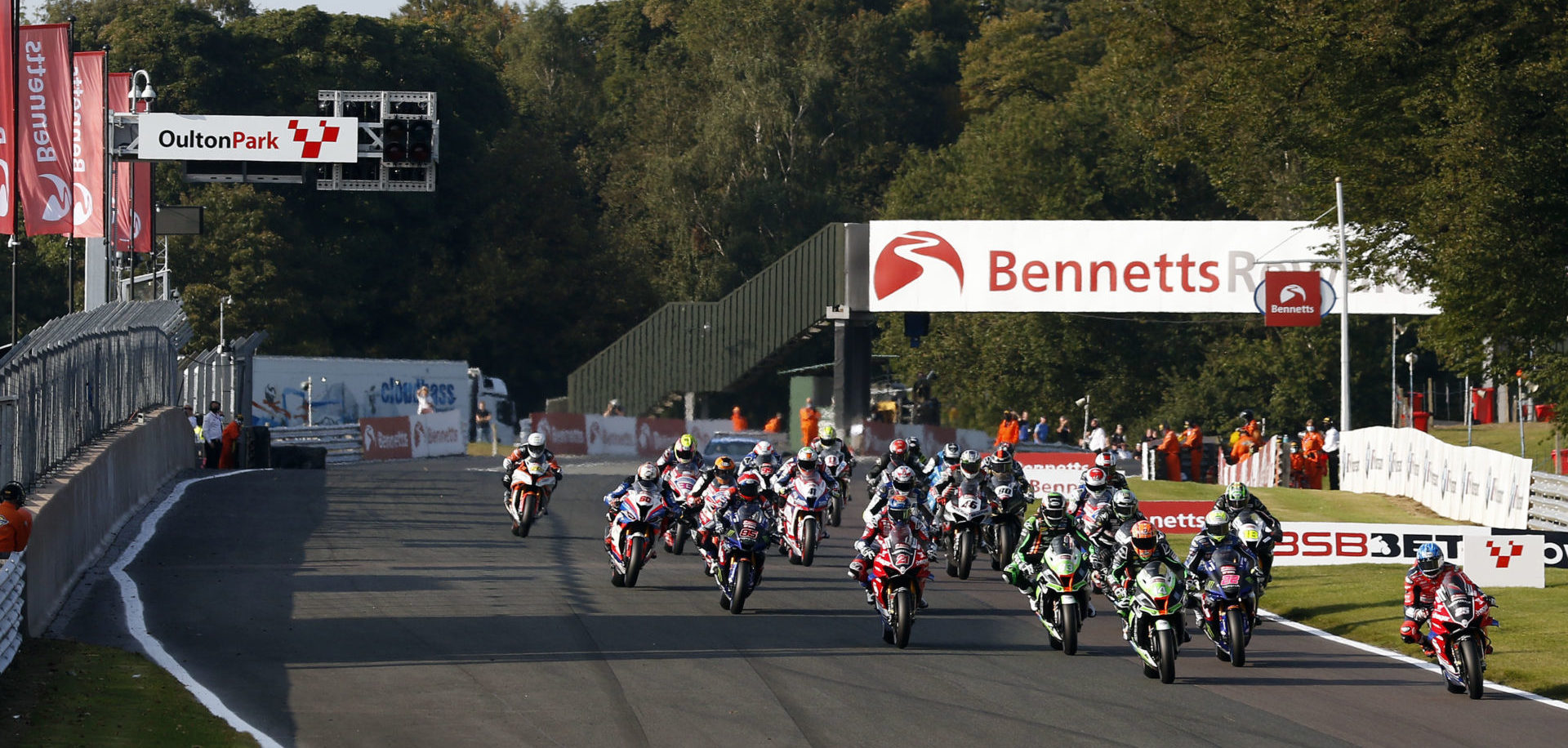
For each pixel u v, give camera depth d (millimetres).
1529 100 109062
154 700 38906
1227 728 39562
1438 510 104188
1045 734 38250
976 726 39000
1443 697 44719
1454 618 44781
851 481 124062
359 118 120688
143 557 65312
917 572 51125
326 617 52531
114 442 76125
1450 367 130500
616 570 62906
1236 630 48781
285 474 111250
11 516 45625
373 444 156125
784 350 165500
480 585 61438
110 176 118500
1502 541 68562
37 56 110062
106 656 44250
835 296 157125
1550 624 57562
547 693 41406
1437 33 117000
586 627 52344
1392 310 144625
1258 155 142500
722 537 56906
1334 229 140000
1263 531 53969
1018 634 54812
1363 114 118438
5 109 102625
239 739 35438
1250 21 122812
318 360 177625
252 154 119000
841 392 158250
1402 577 70438
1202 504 82812
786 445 175625
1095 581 64000
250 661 44719
